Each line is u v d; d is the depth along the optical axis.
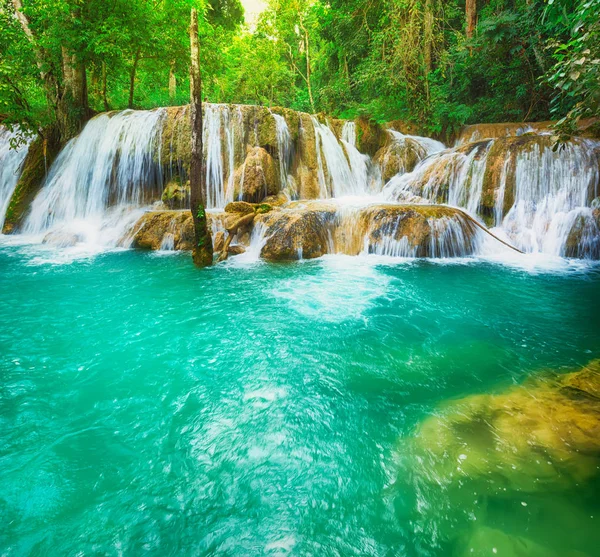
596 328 4.57
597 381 3.10
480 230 8.81
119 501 2.20
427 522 2.02
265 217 8.93
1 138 14.38
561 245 8.30
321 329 4.67
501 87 15.11
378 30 17.80
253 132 12.00
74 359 3.95
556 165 9.00
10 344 4.29
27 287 6.38
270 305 5.53
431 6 15.30
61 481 2.34
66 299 5.82
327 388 3.38
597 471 2.25
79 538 1.97
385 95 16.64
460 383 3.38
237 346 4.24
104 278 6.95
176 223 9.47
